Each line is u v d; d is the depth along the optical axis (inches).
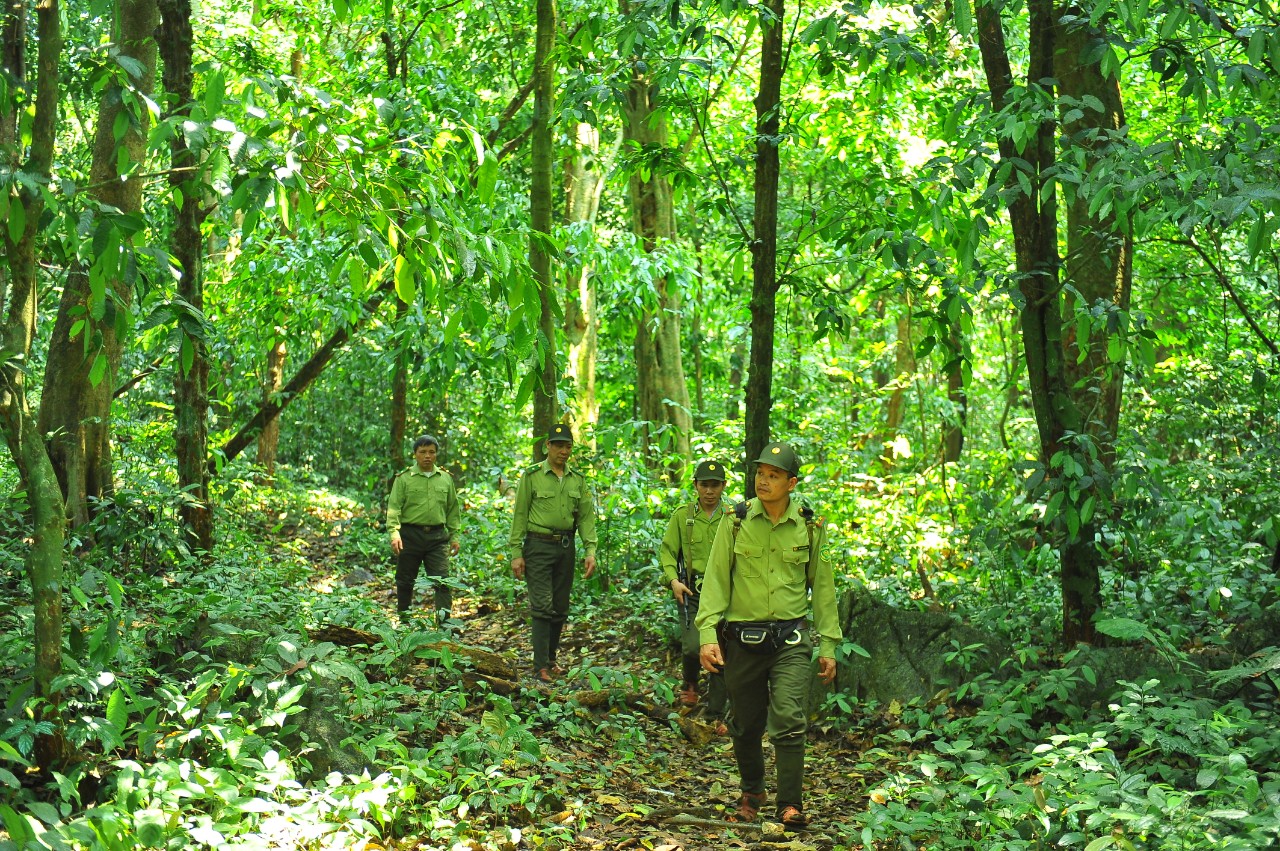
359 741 191.8
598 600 399.2
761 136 284.8
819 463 474.0
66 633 206.2
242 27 487.2
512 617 409.1
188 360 163.6
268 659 193.8
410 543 376.5
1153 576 295.3
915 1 279.7
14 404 159.0
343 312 444.8
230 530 427.8
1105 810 147.5
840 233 282.0
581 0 463.8
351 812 163.9
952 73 429.7
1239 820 146.8
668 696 260.1
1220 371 382.9
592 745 246.5
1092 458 238.1
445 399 761.6
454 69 565.6
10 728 151.3
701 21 269.1
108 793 157.5
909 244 242.1
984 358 696.4
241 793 162.6
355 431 858.1
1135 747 206.2
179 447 343.6
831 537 375.6
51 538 160.6
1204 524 274.8
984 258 459.8
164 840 141.6
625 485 409.1
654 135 531.5
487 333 208.8
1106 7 197.6
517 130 572.4
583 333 537.0
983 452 427.5
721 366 749.9
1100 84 290.0
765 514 200.2
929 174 234.5
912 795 179.6
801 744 196.1
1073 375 293.4
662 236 559.8
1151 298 467.8
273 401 512.1
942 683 254.7
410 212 170.1
